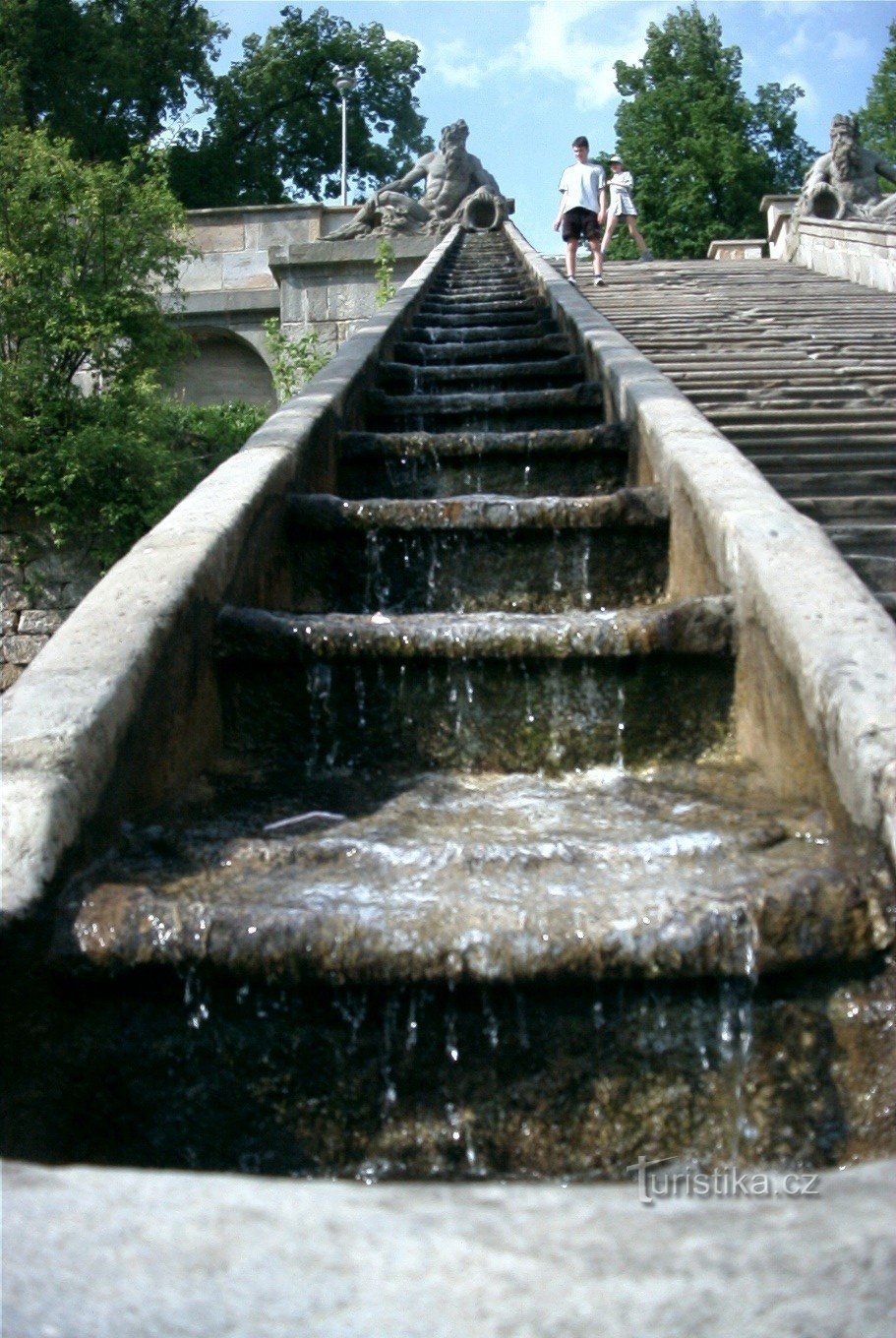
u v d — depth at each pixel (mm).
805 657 3305
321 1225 1502
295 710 4238
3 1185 1630
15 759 2928
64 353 14773
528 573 5250
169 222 15852
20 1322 1360
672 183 42844
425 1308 1354
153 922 2662
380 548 5293
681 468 4914
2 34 30125
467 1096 2658
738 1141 2605
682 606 4082
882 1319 1317
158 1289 1400
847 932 2611
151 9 37156
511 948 2590
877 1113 2559
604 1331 1310
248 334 23312
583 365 8742
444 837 3273
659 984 2627
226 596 4320
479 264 17906
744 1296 1347
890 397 8273
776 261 20094
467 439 6609
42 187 14977
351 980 2611
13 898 2617
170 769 3664
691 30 43656
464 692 4188
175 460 14875
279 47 43531
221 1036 2684
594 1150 2631
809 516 6121
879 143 43031
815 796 3232
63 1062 2666
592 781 3992
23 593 14148
